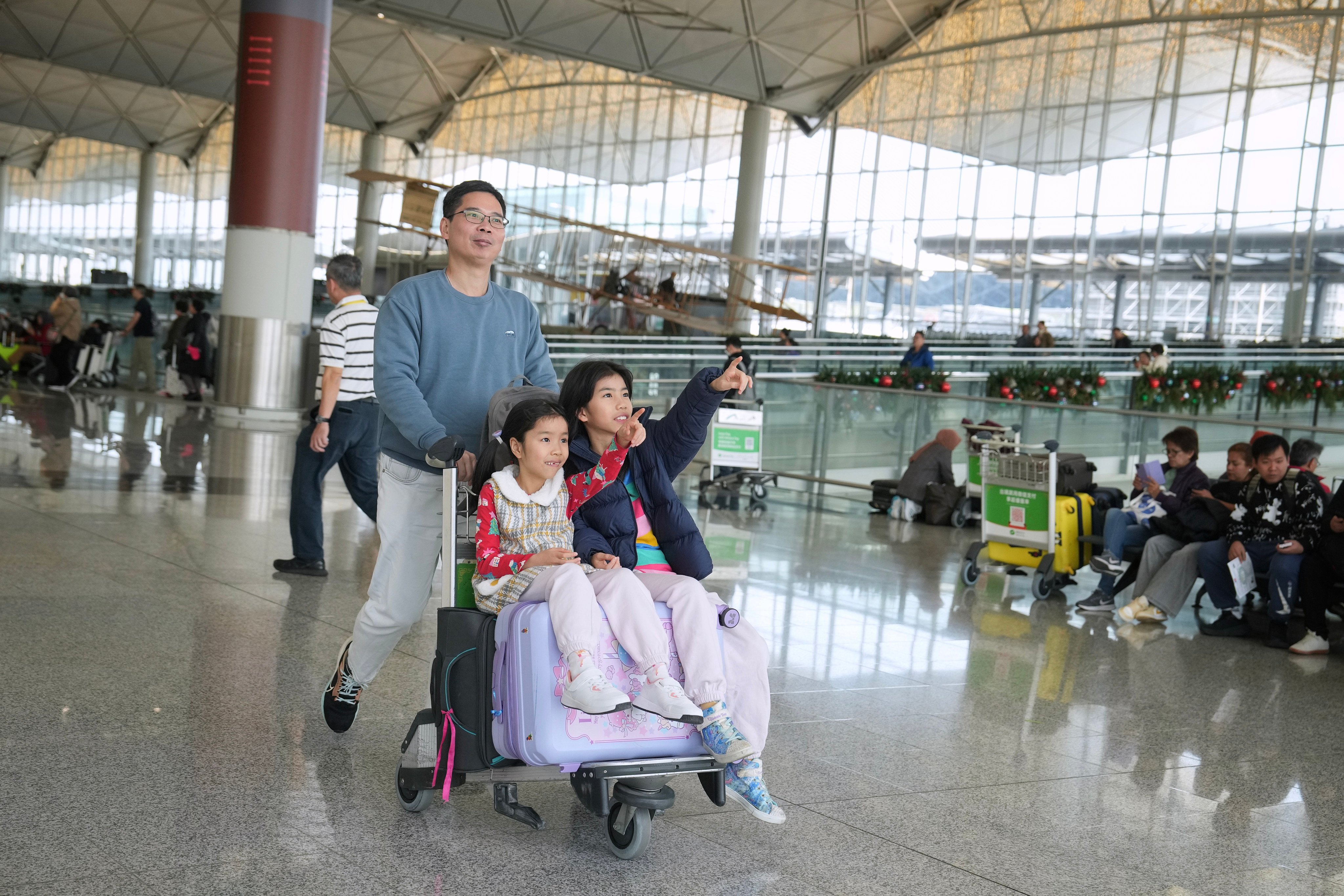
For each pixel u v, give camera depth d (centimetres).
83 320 2302
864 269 3206
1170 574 686
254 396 1534
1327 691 557
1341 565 621
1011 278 2988
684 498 1170
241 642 495
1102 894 308
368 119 3875
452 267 359
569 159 3684
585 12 2567
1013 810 367
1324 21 2542
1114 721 481
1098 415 1136
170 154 4778
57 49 3188
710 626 303
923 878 310
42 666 439
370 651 364
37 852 283
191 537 725
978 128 3006
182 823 308
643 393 1409
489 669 302
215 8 3062
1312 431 994
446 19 2519
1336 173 2539
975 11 2972
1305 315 2592
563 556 301
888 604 702
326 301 3956
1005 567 880
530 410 308
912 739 437
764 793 309
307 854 295
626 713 296
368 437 621
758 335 2712
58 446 1117
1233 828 365
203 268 4691
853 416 1280
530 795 353
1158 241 2780
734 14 2683
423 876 287
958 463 1211
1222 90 2683
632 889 289
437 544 356
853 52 2977
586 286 3094
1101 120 2841
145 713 396
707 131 3372
